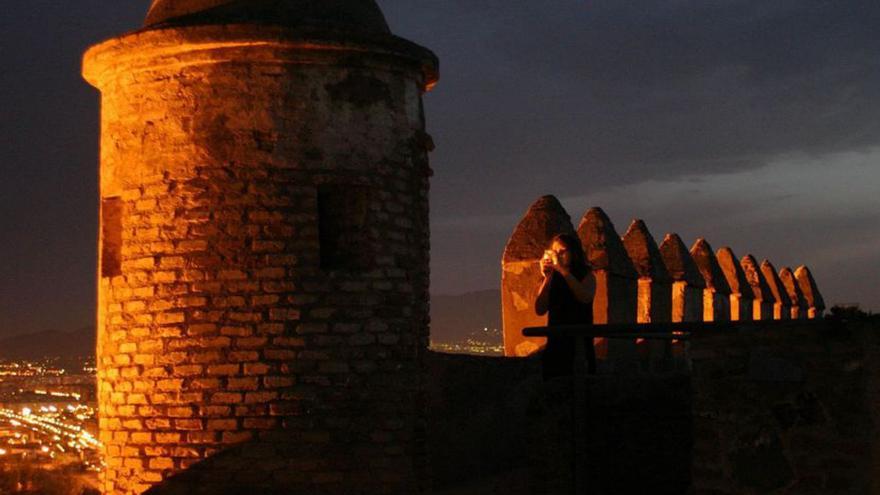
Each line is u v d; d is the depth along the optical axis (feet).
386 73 34.42
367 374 33.32
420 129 35.86
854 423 24.81
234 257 32.68
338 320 33.06
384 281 33.96
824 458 25.09
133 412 33.22
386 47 33.96
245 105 32.91
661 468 30.42
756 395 25.99
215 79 33.01
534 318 44.21
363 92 33.88
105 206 35.40
